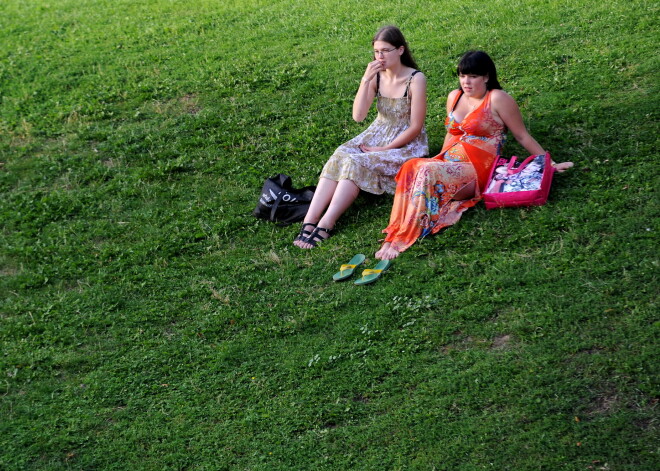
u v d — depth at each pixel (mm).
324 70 9172
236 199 7020
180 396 4789
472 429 4121
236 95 8938
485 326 4828
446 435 4133
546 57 8242
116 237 6730
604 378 4238
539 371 4379
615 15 8828
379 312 5184
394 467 4008
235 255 6219
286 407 4559
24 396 4961
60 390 5000
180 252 6383
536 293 4973
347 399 4547
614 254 5141
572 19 9016
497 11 9766
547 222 5629
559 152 6531
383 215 6328
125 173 7734
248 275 5906
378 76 6668
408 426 4246
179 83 9406
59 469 4344
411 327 4996
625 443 3838
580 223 5535
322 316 5281
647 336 4418
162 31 11312
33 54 10953
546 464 3828
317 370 4805
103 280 6125
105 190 7445
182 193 7258
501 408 4223
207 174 7531
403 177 5945
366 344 4934
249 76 9312
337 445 4227
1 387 5027
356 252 5941
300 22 10883
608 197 5723
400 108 6570
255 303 5562
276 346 5090
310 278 5742
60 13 12969
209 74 9555
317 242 6145
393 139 6676
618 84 7375
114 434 4559
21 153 8289
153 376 5000
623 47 8031
